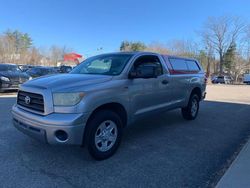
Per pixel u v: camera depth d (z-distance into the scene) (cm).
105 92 454
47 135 411
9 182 376
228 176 382
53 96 417
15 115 470
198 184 381
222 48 7481
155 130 666
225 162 462
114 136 478
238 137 619
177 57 713
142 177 401
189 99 756
